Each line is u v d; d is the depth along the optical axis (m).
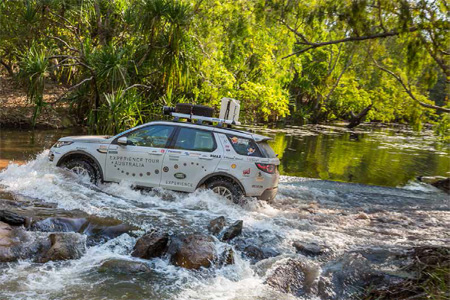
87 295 4.93
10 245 5.77
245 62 22.44
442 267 5.52
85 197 7.82
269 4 7.20
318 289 5.59
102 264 5.69
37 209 7.02
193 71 17.50
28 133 15.30
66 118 17.83
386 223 8.66
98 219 6.78
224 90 18.38
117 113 14.69
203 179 8.20
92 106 16.31
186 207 8.02
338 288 5.64
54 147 8.70
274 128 26.31
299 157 16.78
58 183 8.20
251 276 5.87
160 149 8.35
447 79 6.55
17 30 17.34
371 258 6.43
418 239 7.58
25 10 16.86
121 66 15.24
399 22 6.05
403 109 7.54
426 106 6.84
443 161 18.36
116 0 17.95
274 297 5.34
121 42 17.98
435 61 6.34
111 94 15.33
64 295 4.88
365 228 8.12
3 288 4.91
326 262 6.28
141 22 15.95
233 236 6.76
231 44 18.20
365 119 35.25
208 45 17.75
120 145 8.42
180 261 5.99
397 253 6.57
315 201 10.07
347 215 9.05
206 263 5.92
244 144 8.33
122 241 6.40
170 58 16.09
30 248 5.84
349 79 8.70
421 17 6.00
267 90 21.30
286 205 9.41
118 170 8.42
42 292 4.91
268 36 19.61
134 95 15.39
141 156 8.35
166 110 8.95
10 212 6.45
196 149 8.32
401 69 7.08
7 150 12.07
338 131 28.95
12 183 8.16
